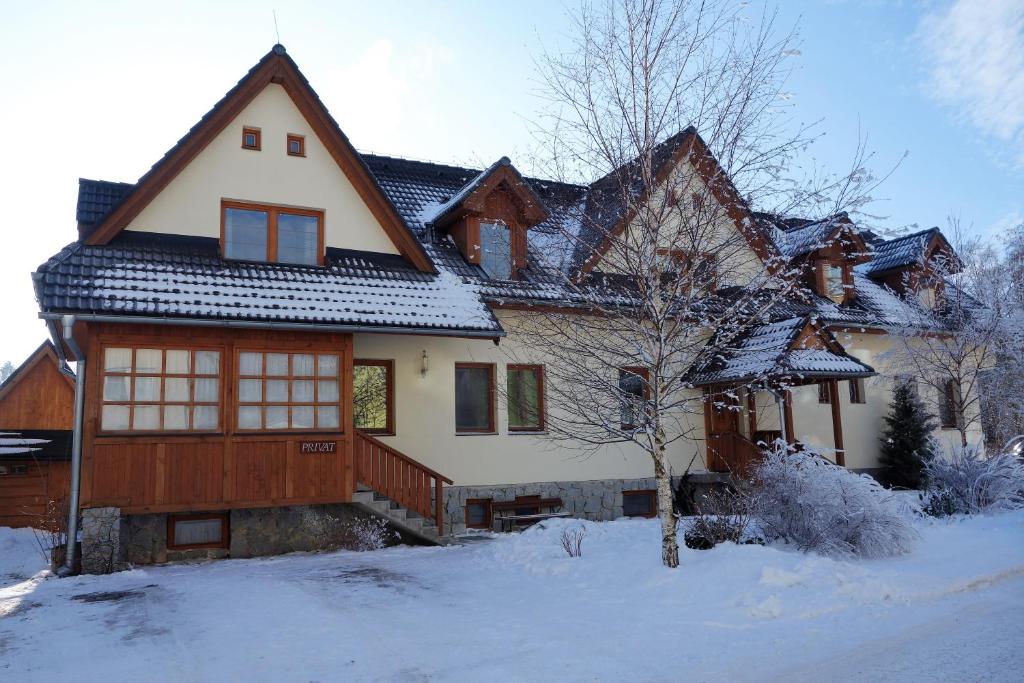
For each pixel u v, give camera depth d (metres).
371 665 6.12
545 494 16.47
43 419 24.20
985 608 7.89
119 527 11.58
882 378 21.72
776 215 10.03
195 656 6.48
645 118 9.79
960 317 21.36
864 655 6.20
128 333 11.98
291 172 14.53
